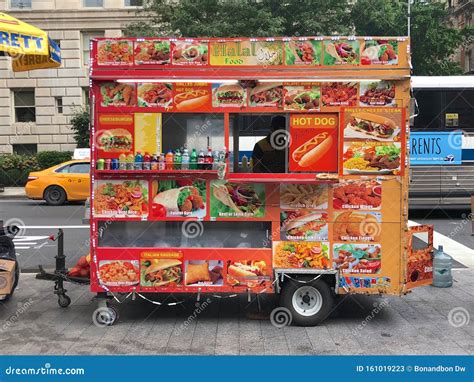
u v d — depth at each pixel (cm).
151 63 560
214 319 607
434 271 754
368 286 566
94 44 561
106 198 572
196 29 1852
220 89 562
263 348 517
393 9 2284
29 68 702
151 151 567
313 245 565
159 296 675
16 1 2714
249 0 1944
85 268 626
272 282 569
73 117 2558
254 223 573
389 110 557
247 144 578
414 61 2416
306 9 1945
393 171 560
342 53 554
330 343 532
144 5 2219
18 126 2748
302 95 561
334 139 564
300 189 563
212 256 570
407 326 586
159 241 578
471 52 3341
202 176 566
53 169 1767
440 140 1393
